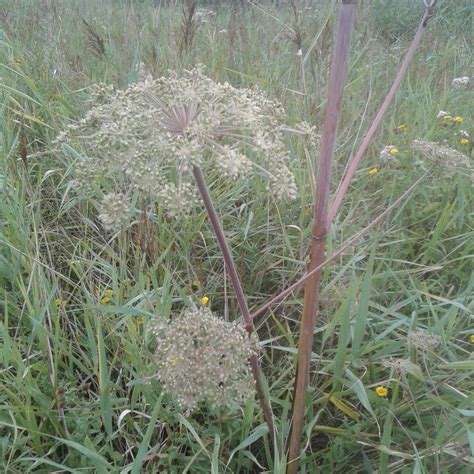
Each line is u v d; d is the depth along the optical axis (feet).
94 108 5.30
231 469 6.96
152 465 6.87
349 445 7.12
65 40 16.72
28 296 8.24
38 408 6.97
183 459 6.98
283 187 4.81
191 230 10.16
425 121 12.88
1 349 7.12
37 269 8.53
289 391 7.31
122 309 7.25
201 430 7.20
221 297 9.37
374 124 5.68
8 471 6.56
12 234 9.20
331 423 7.69
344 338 6.99
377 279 9.26
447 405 6.36
